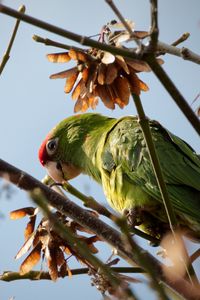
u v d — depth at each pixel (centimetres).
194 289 564
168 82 520
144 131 585
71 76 674
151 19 507
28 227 700
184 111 528
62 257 670
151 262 581
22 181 623
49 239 667
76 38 520
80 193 670
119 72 627
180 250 596
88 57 623
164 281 574
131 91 621
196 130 531
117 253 678
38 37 622
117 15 520
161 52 664
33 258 682
